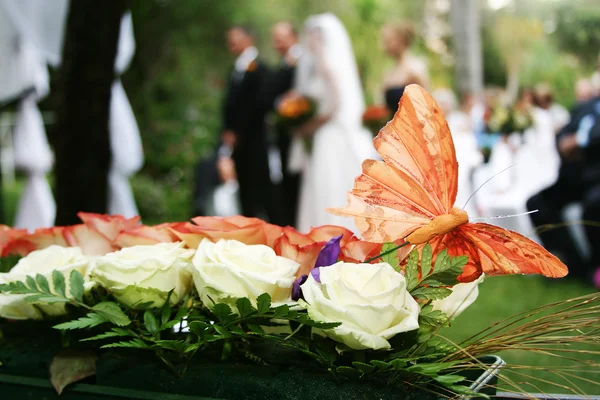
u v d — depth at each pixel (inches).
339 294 32.4
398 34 240.7
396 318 32.2
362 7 398.9
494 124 280.1
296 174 267.1
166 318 37.3
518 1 643.5
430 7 644.1
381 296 31.7
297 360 37.1
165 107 492.1
